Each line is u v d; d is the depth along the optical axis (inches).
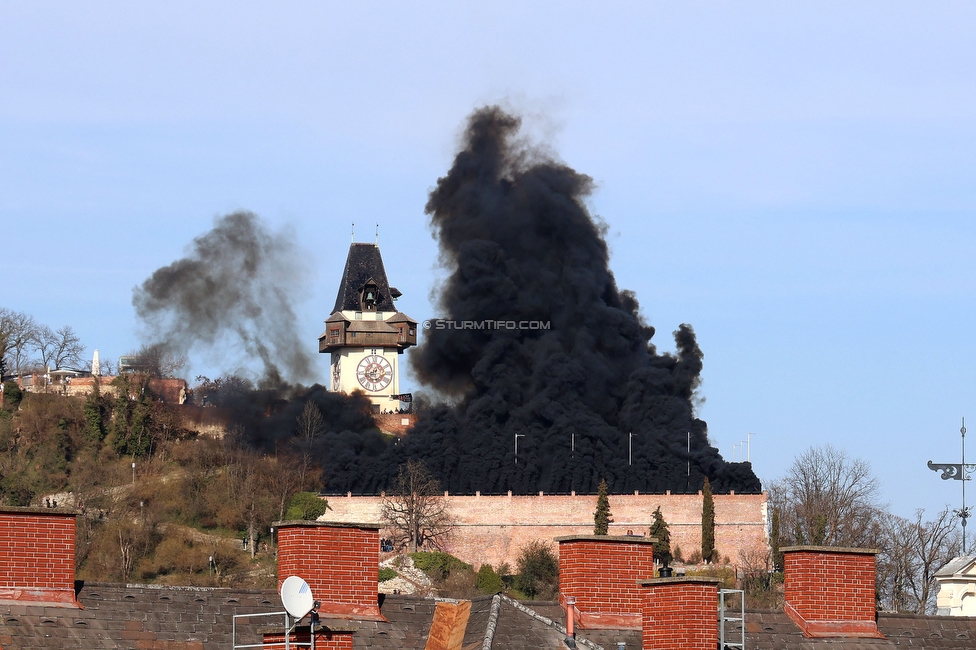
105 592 5027.1
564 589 5442.9
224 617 5073.8
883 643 5462.6
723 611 5128.0
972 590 6624.0
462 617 5251.0
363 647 5078.7
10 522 4913.9
